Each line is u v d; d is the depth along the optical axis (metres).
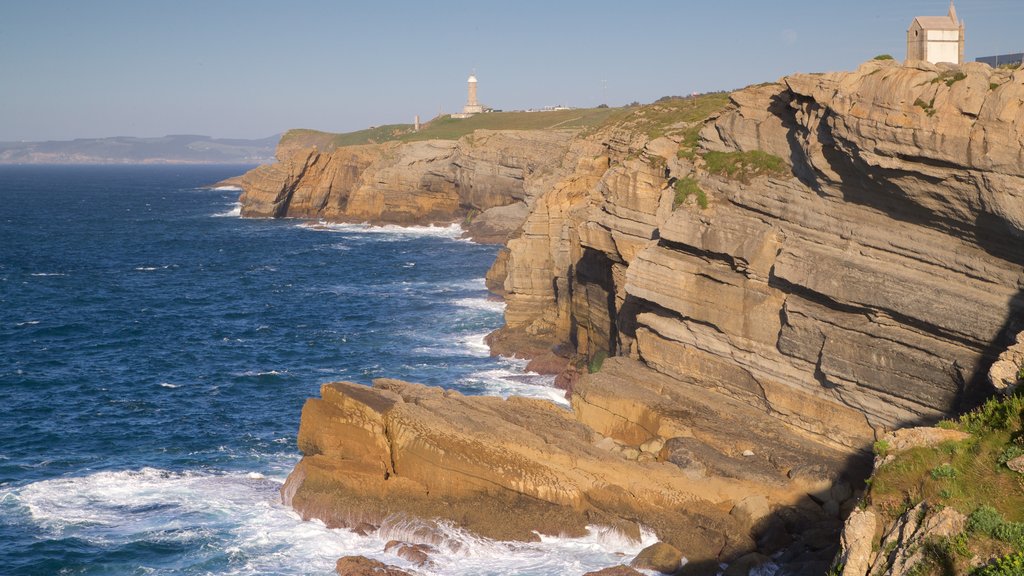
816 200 34.31
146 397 52.75
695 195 39.25
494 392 51.84
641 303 41.72
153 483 38.97
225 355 63.25
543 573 29.77
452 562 30.73
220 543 33.12
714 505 31.48
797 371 34.91
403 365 59.25
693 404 37.16
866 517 21.81
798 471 31.94
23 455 42.66
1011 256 28.30
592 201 54.31
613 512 31.83
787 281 34.81
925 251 30.53
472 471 33.12
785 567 27.73
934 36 37.00
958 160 27.62
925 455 22.89
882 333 31.61
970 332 28.94
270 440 45.00
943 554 19.41
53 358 62.06
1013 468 21.12
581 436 35.72
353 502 34.12
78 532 34.22
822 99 32.28
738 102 39.16
